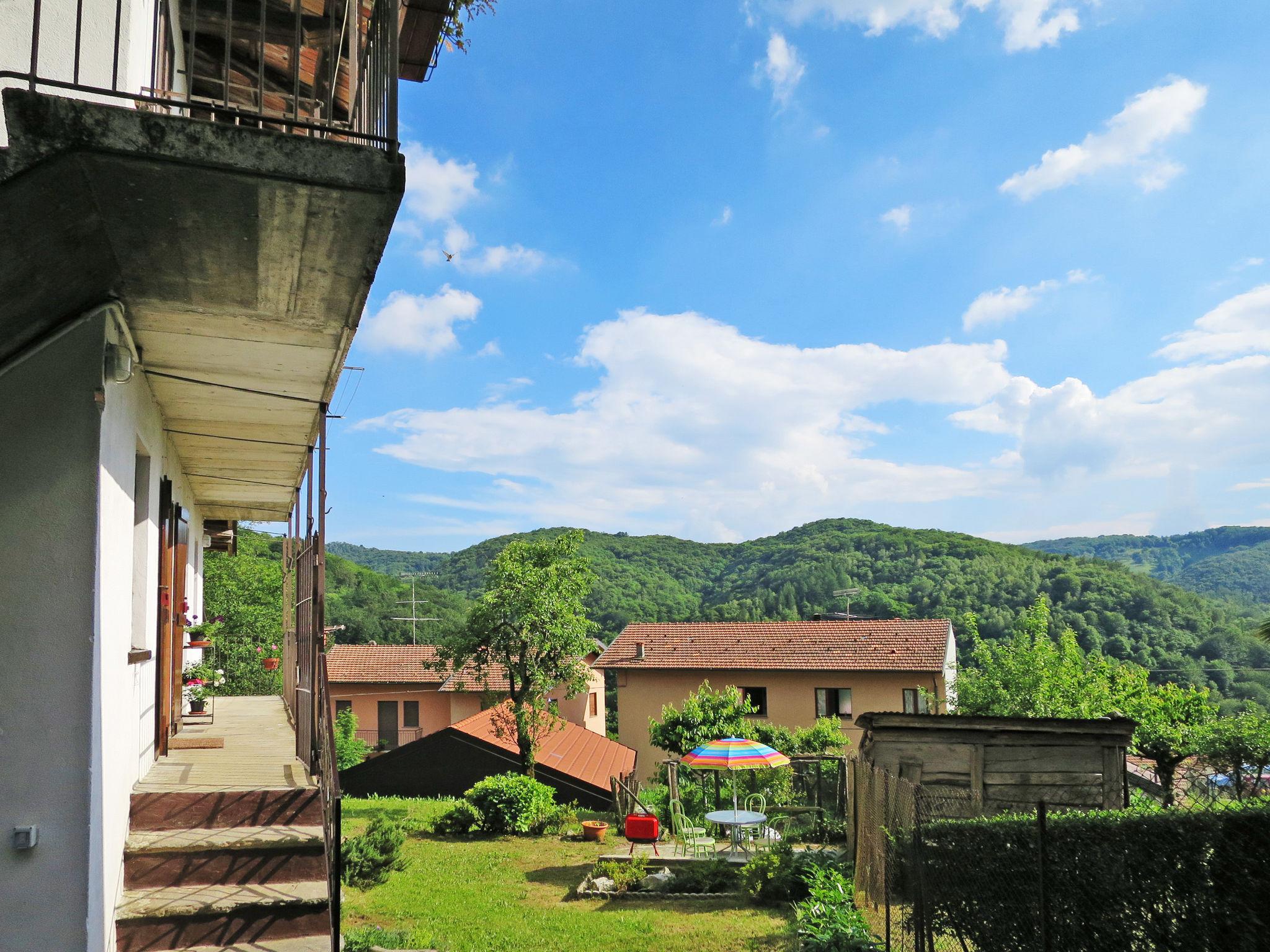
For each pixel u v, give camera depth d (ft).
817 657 112.47
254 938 16.42
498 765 79.15
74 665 13.64
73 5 13.29
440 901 39.09
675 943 31.60
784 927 33.53
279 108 23.56
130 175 10.25
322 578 22.21
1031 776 36.91
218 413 24.18
